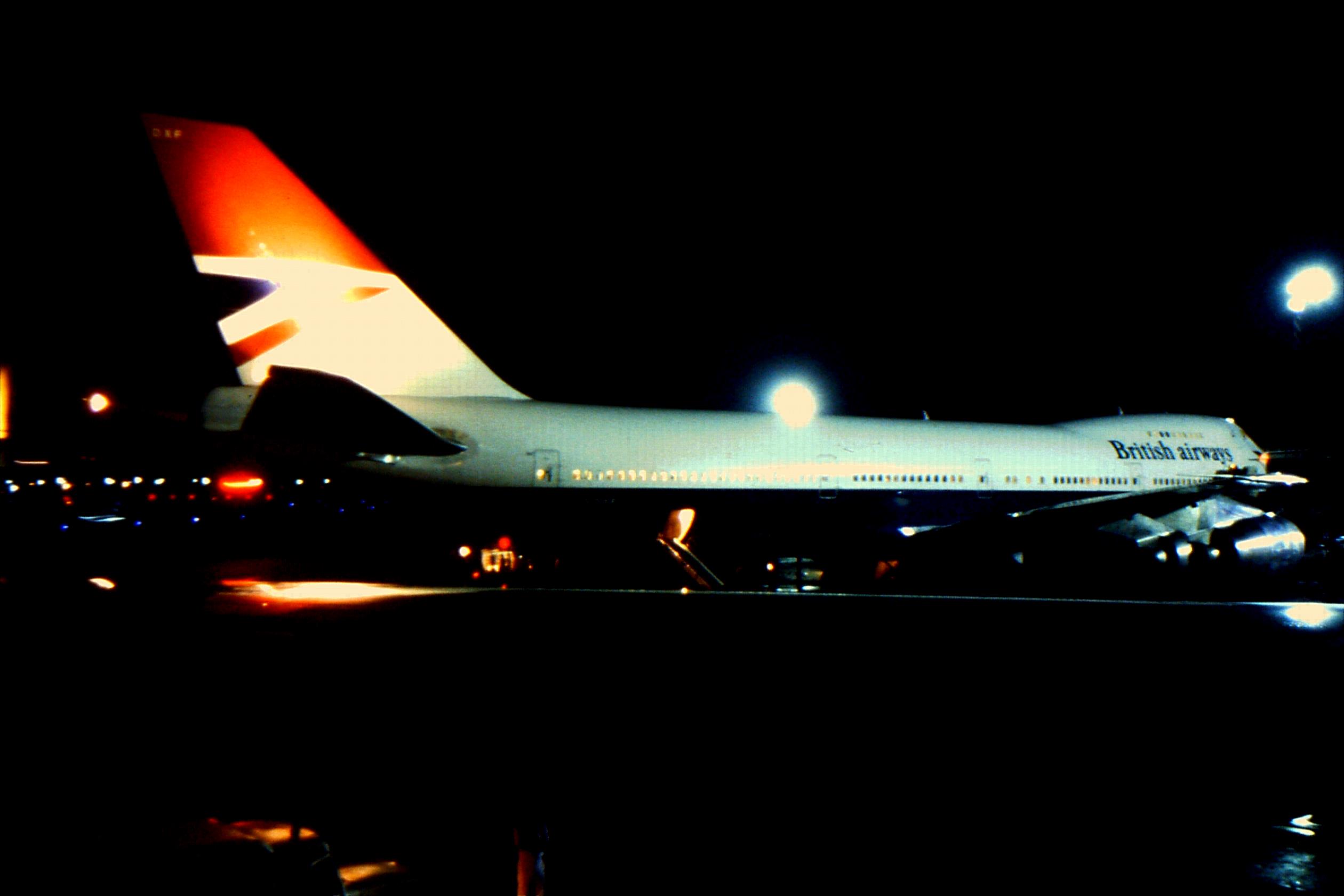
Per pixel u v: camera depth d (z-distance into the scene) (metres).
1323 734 2.33
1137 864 2.45
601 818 2.55
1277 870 2.46
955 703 2.46
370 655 2.85
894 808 2.52
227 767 2.61
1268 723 2.36
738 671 2.66
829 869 2.58
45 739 2.61
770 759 2.47
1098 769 2.41
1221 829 2.46
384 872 2.55
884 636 2.80
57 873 2.09
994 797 2.47
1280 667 2.50
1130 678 2.48
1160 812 2.43
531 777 2.49
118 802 2.46
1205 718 2.38
